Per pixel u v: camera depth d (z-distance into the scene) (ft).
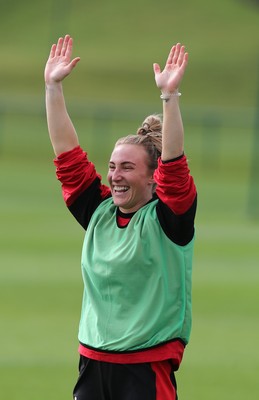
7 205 263.70
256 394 107.14
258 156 447.42
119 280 66.18
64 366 116.57
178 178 65.31
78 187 70.74
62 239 208.44
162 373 66.49
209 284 165.17
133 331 65.77
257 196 290.76
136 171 67.72
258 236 222.69
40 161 405.59
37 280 165.27
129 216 68.13
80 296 154.71
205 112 528.22
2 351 122.21
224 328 136.36
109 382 66.54
